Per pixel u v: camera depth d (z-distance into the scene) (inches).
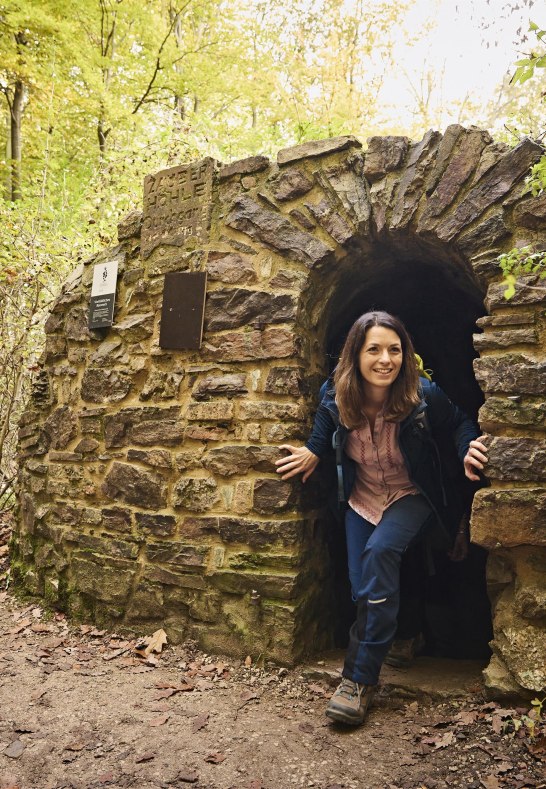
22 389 225.9
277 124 273.9
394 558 95.0
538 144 101.8
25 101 353.7
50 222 251.9
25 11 286.0
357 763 79.8
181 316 128.6
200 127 298.4
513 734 83.6
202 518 120.8
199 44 366.3
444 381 185.0
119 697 99.6
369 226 114.1
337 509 112.6
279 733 88.0
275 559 112.4
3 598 152.6
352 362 98.7
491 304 100.1
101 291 146.6
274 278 119.9
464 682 101.5
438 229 106.7
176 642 121.2
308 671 107.4
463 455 100.0
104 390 141.8
